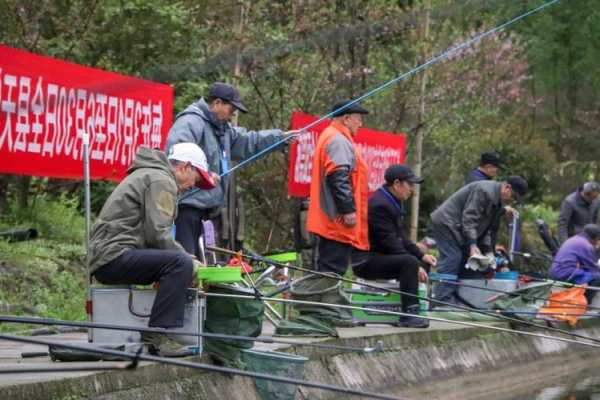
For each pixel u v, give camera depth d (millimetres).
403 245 13203
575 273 16953
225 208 12273
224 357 9008
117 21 16125
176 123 10211
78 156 12219
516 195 14805
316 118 15391
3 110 11195
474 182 14883
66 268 14297
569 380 13695
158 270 8547
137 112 12992
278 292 10898
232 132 11141
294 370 9062
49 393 7250
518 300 14875
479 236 14938
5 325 11422
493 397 11984
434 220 14969
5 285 12883
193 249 10047
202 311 8844
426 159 23672
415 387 11695
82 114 12211
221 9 17422
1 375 7625
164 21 16266
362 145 16766
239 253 10484
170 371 8375
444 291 14883
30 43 15430
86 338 11055
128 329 7148
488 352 13812
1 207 15602
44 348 10031
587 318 17141
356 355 11133
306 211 14430
